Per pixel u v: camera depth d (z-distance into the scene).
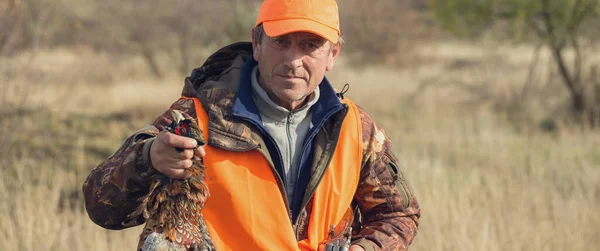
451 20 14.73
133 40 21.84
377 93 17.69
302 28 2.35
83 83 16.92
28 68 8.99
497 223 6.01
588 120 12.88
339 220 2.49
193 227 2.21
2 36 8.63
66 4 15.62
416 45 27.88
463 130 12.38
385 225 2.59
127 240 5.59
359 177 2.58
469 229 5.68
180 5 21.64
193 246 2.19
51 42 15.87
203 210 2.35
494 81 17.12
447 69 20.36
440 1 14.66
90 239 5.51
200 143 2.13
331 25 2.42
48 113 11.00
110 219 2.35
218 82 2.47
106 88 17.22
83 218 6.27
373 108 15.61
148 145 2.19
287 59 2.39
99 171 2.30
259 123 2.40
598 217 6.27
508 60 21.56
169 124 2.39
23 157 7.79
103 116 13.39
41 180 6.71
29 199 5.85
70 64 18.05
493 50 19.75
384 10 27.75
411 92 17.67
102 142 10.83
